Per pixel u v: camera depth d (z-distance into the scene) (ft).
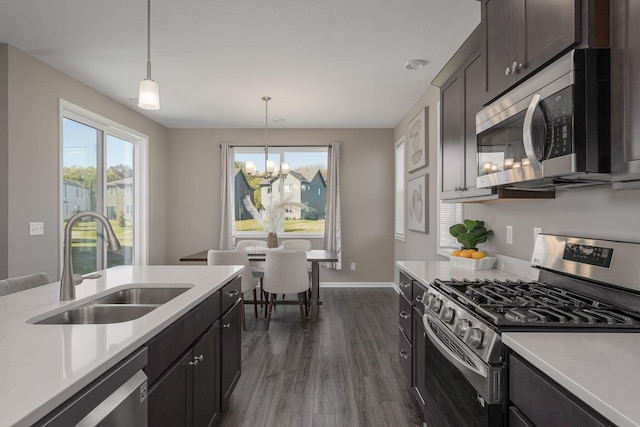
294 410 7.34
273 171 15.37
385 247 19.17
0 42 9.52
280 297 17.53
